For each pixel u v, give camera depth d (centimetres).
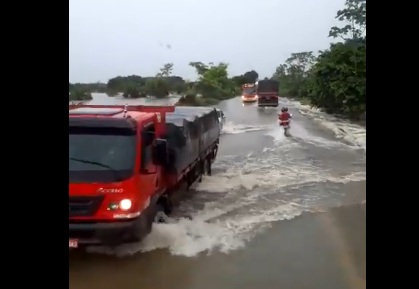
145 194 609
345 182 1098
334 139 1983
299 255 621
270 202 920
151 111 775
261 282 533
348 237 693
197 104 4575
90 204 564
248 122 2908
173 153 746
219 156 1538
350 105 2884
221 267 580
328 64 3319
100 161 589
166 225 678
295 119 3183
